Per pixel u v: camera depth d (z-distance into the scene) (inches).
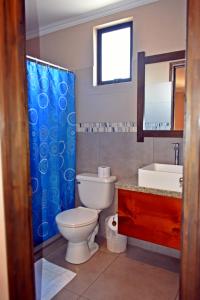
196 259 30.5
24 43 42.1
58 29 106.2
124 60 95.2
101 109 98.1
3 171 41.0
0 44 39.3
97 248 92.2
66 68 105.9
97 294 68.1
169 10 81.6
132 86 90.4
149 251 91.4
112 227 88.9
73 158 104.6
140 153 90.7
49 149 93.1
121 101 93.2
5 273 43.1
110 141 97.0
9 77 40.3
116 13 91.8
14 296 42.9
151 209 72.1
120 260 85.3
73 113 103.1
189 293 31.4
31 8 90.6
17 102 41.4
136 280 74.4
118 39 96.0
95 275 76.7
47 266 81.3
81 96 102.7
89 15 96.3
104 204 91.6
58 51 107.6
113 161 96.8
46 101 90.0
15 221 42.4
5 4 39.4
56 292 68.6
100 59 100.3
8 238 41.9
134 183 77.0
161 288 70.7
